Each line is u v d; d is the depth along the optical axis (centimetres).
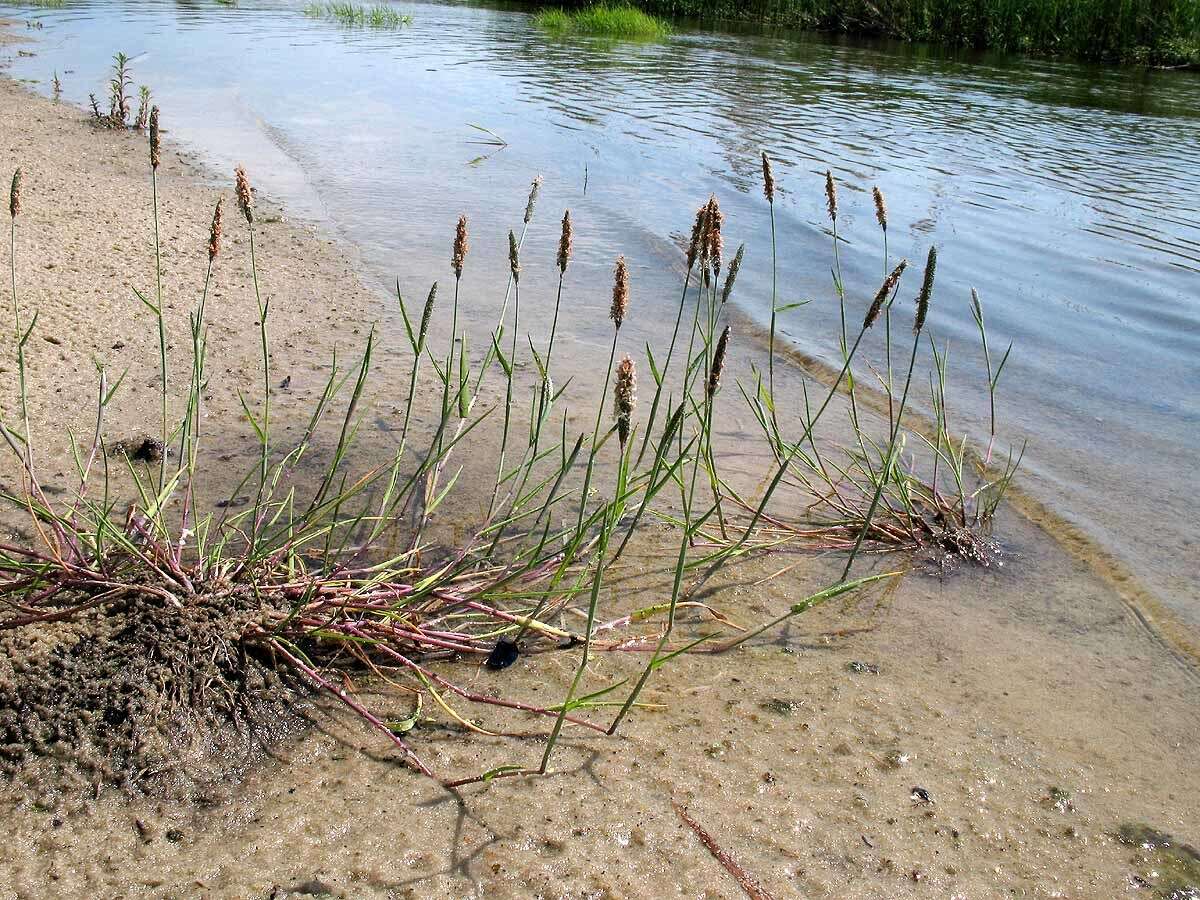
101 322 110
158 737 53
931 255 70
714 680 64
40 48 325
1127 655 70
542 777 54
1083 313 144
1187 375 123
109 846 48
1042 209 195
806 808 54
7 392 91
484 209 181
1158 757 60
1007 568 80
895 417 108
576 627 68
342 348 115
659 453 59
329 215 171
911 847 52
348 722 57
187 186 177
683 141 240
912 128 264
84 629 56
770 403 87
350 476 86
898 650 69
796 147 239
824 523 85
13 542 69
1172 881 51
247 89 279
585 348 122
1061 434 105
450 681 62
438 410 100
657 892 48
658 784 55
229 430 92
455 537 77
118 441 87
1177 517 89
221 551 67
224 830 50
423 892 47
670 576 76
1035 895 50
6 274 117
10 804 49
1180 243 176
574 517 82
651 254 161
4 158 176
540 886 48
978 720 62
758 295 146
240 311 122
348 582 64
